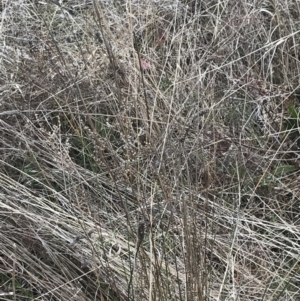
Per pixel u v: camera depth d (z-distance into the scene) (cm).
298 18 308
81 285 201
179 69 267
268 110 267
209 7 306
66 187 223
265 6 316
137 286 187
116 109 255
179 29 298
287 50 295
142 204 206
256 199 238
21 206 219
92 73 257
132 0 308
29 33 289
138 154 210
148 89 256
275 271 204
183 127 239
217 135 251
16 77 263
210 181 222
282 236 214
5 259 205
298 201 236
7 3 302
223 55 291
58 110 241
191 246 182
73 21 288
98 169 237
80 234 206
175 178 201
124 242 204
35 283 199
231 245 204
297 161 248
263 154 254
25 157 235
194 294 179
